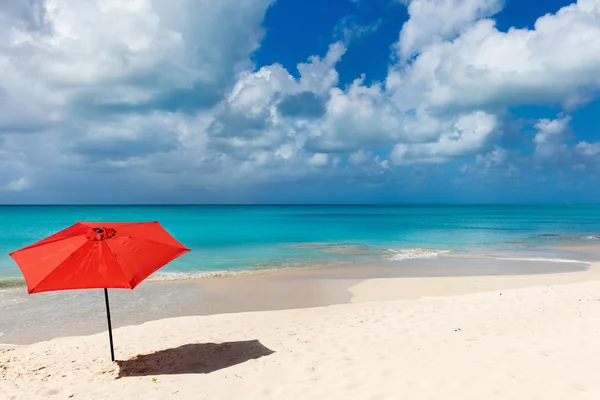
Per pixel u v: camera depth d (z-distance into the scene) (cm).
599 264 1984
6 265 2005
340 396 502
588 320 729
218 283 1545
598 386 446
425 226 5150
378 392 500
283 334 821
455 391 479
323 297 1313
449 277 1609
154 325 957
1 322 1055
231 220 6688
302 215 9519
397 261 2128
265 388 547
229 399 521
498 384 482
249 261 2152
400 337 740
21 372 662
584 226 5009
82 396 559
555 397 435
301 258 2259
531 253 2439
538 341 626
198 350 746
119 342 829
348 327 843
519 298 1047
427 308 995
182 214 9906
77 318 1095
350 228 4700
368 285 1476
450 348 646
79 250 564
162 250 612
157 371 651
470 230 4353
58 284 530
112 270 549
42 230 4350
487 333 716
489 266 1933
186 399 530
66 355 753
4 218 7362
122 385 595
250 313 1070
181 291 1414
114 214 9650
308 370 603
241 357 695
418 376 537
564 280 1520
